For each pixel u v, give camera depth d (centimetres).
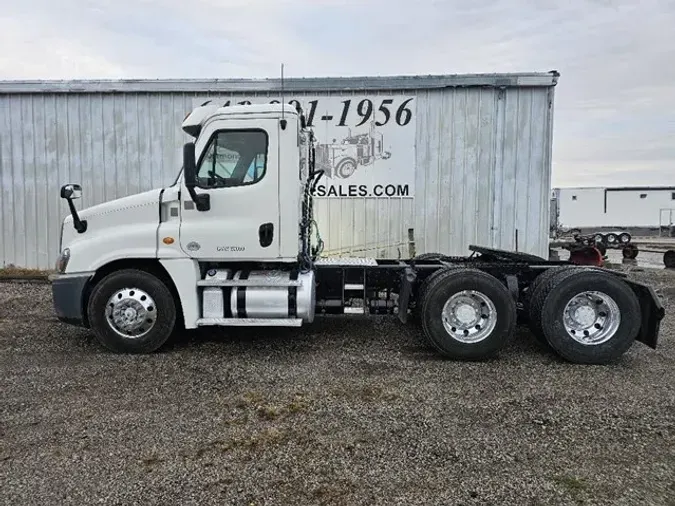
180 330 656
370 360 530
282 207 536
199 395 427
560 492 283
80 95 991
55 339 605
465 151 950
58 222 1014
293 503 271
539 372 492
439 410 396
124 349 545
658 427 366
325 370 495
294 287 548
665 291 970
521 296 588
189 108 979
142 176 995
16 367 502
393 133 958
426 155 957
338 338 620
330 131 964
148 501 273
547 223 945
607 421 376
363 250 976
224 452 328
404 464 313
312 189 653
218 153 540
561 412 392
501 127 942
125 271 545
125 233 541
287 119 532
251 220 537
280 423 372
